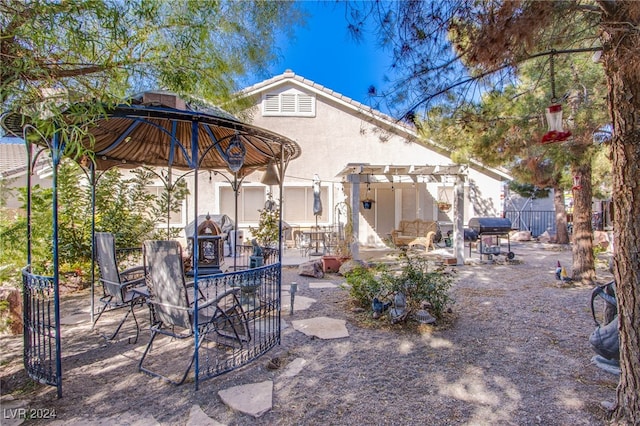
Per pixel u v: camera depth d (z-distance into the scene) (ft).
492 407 10.09
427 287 17.98
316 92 45.85
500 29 7.37
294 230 44.93
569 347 14.29
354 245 33.19
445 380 11.68
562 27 8.30
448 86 11.34
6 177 22.58
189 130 19.40
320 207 40.19
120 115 10.73
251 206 44.93
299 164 45.96
